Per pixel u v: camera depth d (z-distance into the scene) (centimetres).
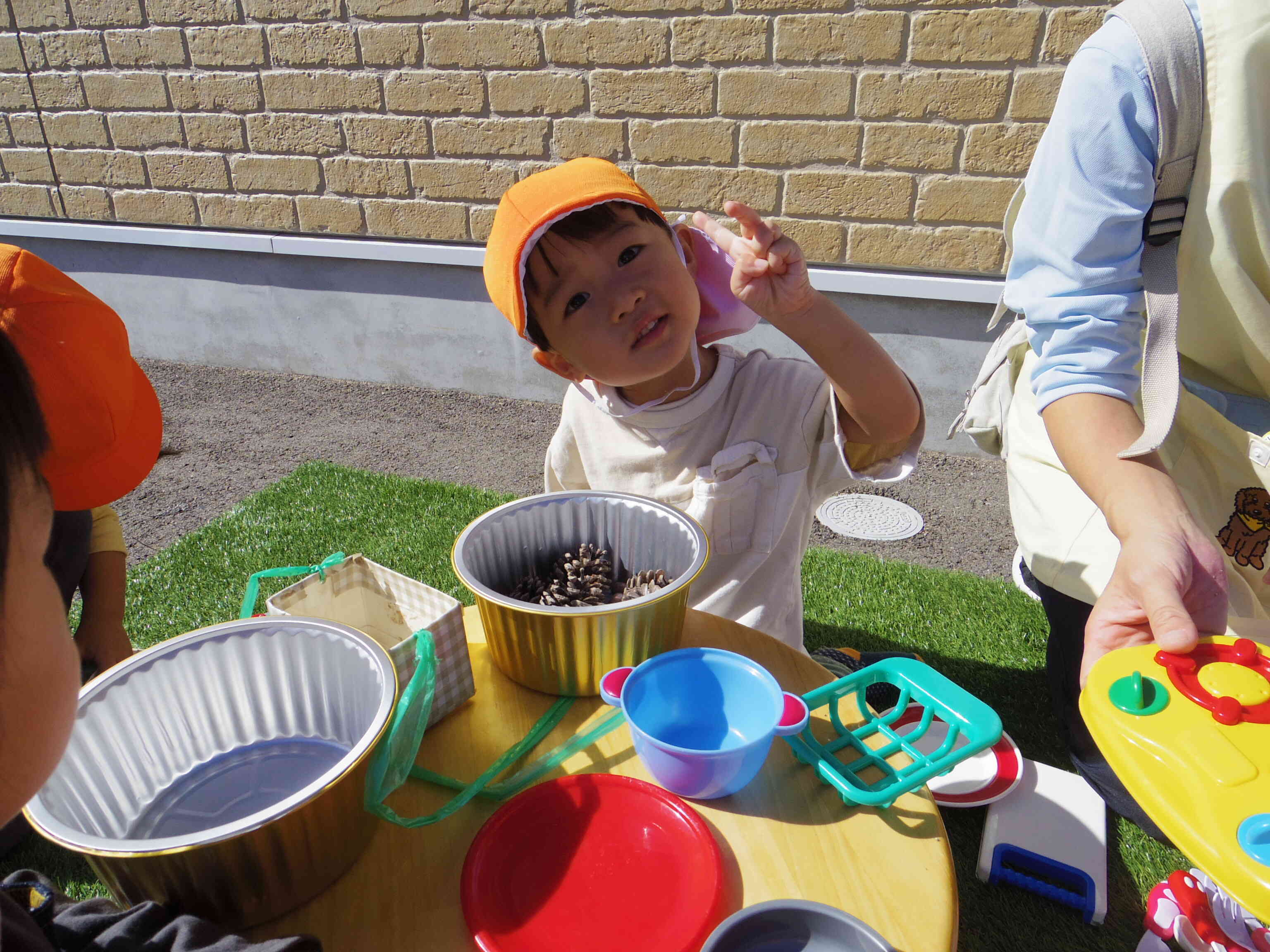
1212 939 118
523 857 73
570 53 319
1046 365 109
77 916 57
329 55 349
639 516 105
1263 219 101
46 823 62
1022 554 167
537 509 106
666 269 115
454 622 88
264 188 387
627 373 118
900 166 297
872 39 284
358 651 77
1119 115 100
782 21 290
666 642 92
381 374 414
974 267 302
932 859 72
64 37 385
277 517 278
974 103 281
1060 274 108
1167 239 104
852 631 211
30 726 44
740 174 317
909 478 310
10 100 407
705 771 74
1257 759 63
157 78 379
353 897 70
